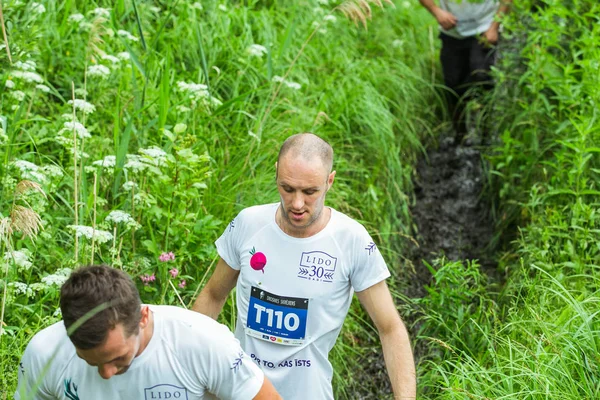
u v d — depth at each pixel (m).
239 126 5.60
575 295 4.49
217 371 2.45
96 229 3.92
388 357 3.03
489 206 6.73
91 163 4.56
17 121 4.42
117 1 6.02
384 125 6.61
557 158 5.47
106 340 2.20
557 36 6.17
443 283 5.08
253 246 3.03
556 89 5.93
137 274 4.04
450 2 7.54
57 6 6.02
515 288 5.00
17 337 3.68
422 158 7.44
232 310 4.30
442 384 4.17
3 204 4.01
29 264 3.58
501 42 7.82
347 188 5.84
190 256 4.18
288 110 5.75
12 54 4.54
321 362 3.04
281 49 5.83
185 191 4.18
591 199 5.43
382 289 3.03
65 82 5.45
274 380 3.02
